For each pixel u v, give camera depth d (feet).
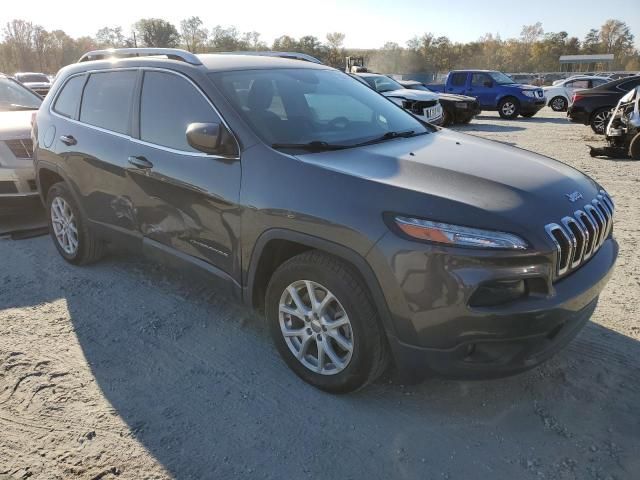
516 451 8.32
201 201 10.75
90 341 11.66
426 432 8.79
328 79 13.20
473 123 58.39
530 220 8.02
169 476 7.96
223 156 10.34
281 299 9.90
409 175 9.00
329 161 9.53
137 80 12.66
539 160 10.61
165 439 8.70
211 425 9.02
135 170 12.21
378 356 8.89
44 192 16.35
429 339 8.11
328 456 8.32
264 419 9.15
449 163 9.58
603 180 26.27
